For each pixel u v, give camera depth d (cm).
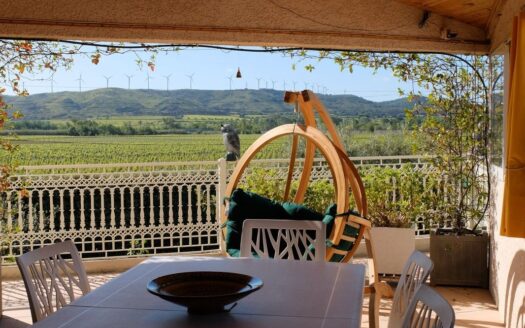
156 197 728
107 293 256
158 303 240
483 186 620
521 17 350
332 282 272
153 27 487
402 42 529
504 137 466
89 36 479
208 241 695
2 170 602
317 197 692
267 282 272
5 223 639
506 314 457
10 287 590
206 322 216
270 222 359
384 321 484
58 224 700
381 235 612
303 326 212
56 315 226
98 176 667
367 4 520
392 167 727
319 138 511
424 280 243
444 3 493
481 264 579
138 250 680
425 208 652
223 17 497
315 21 512
